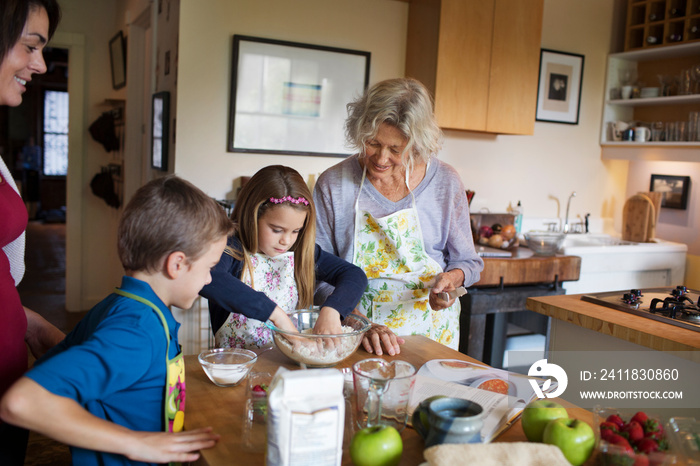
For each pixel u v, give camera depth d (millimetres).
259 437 990
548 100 3951
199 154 3219
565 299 2203
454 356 1503
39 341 1348
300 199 1511
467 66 3373
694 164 3850
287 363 1401
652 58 4027
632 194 4324
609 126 4199
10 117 10383
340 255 1944
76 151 4797
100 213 4930
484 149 3854
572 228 4215
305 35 3367
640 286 3730
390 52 3604
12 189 1221
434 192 1895
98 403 994
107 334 947
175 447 946
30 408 848
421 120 1645
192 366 1389
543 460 863
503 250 3426
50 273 6348
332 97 3465
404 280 1878
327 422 860
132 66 4230
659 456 899
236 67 3186
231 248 1587
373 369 1118
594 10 4051
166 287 1079
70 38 4711
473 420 948
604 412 1021
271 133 3342
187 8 3086
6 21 1098
